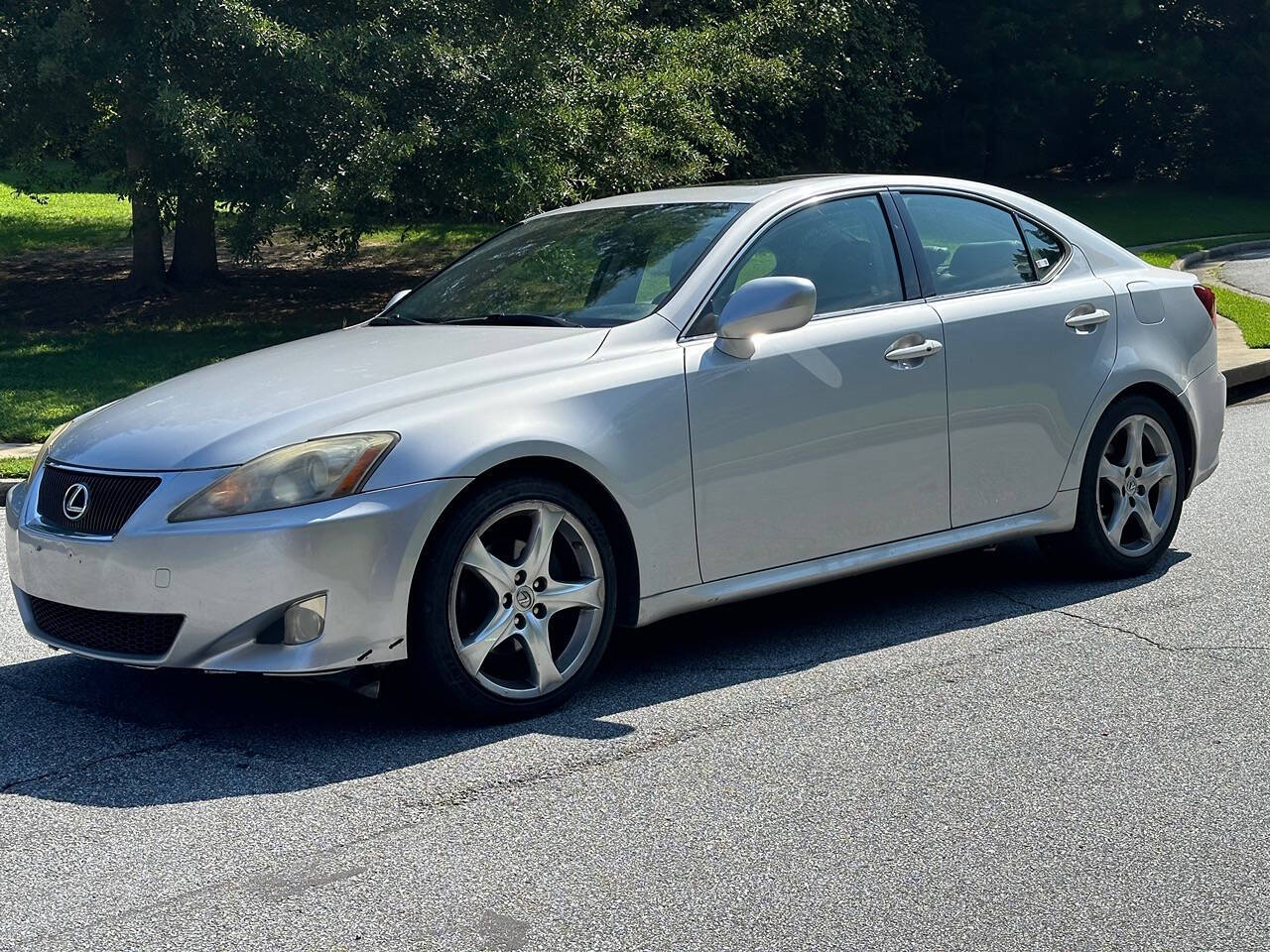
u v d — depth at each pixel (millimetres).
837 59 28688
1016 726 4379
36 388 11820
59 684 5000
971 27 38812
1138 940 3045
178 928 3143
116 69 13789
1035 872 3383
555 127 15211
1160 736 4281
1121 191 42938
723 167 17594
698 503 4770
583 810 3779
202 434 4320
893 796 3846
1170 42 41562
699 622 5652
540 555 4469
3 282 19266
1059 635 5332
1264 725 4359
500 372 4562
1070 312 5793
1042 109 40594
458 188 15070
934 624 5516
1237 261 26422
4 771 4172
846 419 5078
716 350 4844
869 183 5531
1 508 8102
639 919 3156
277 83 14102
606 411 4574
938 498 5387
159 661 4215
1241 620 5477
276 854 3539
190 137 13289
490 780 4004
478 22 15359
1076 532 5930
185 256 19469
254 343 14812
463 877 3387
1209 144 43250
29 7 14156
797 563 5055
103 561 4219
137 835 3678
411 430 4262
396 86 14594
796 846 3539
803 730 4375
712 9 23047
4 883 3404
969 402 5426
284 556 4062
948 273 5555
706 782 3963
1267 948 3008
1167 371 6078
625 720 4496
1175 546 6699
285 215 13969
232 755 4262
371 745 4312
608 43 17078
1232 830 3609
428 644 4277
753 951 3008
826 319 5137
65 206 28953
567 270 5328
